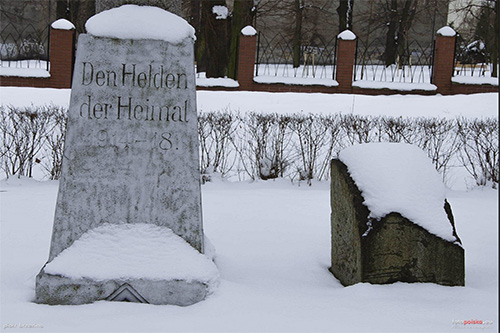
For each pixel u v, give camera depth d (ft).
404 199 15.10
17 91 55.16
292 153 36.45
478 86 67.87
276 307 13.26
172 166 14.28
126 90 14.15
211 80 64.54
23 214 24.26
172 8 15.30
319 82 66.69
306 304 13.52
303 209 26.68
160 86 14.23
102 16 14.32
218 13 77.92
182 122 14.30
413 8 105.91
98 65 14.08
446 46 67.77
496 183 34.04
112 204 14.15
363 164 15.94
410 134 36.78
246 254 18.92
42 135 34.40
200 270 13.91
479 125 35.94
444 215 15.20
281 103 56.70
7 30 106.83
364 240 14.83
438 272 15.02
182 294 13.65
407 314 12.95
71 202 14.06
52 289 13.52
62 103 52.03
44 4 107.96
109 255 13.89
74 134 14.08
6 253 18.38
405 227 14.90
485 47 91.25
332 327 12.05
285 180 33.96
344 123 37.86
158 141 14.25
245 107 54.85
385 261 14.93
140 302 13.64
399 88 67.62
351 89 67.10
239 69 65.57
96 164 14.11
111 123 14.14
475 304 13.70
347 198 15.83
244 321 12.30
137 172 14.20
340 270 16.49
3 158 34.37
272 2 106.01
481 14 100.53
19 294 14.03
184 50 14.30
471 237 22.11
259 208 26.63
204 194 29.73
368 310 13.16
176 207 14.29
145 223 14.23
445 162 36.78
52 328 11.75
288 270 17.26
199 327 11.93
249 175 34.09
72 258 13.79
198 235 14.34
